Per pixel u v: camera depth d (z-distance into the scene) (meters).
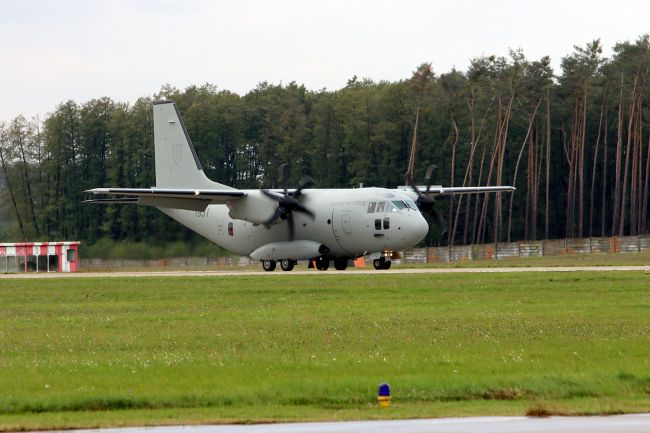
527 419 61.50
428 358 82.12
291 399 67.25
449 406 65.44
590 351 84.69
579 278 159.75
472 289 145.62
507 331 97.25
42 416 63.47
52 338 97.62
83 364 80.75
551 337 92.94
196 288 159.75
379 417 62.12
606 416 62.38
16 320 115.38
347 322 106.25
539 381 71.12
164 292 153.88
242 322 108.25
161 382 72.44
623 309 114.56
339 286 154.88
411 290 145.88
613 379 72.12
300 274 192.62
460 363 79.38
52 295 153.00
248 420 61.47
